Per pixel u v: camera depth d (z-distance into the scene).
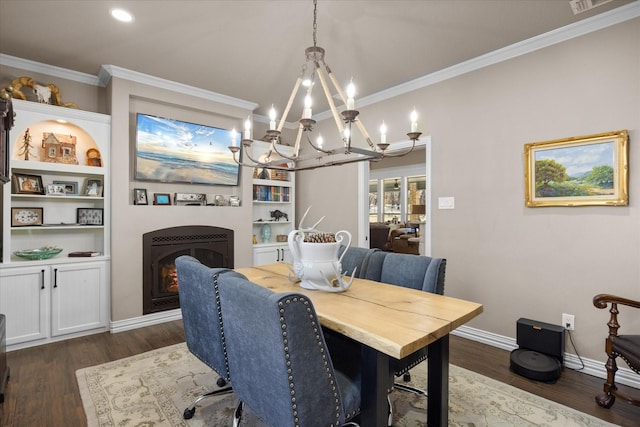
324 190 4.66
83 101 3.39
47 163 2.96
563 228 2.57
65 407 1.98
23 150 2.98
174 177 3.72
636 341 1.92
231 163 4.15
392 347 1.17
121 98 3.28
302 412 1.18
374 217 9.69
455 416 1.92
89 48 2.83
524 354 2.52
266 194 4.72
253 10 2.29
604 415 1.94
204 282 1.68
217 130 4.00
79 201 3.36
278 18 2.38
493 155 2.95
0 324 2.06
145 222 3.43
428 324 1.37
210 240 3.88
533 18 2.38
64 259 3.02
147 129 3.49
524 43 2.70
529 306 2.74
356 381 1.44
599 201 2.39
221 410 1.98
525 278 2.76
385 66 3.17
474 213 3.07
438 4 2.21
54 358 2.64
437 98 3.34
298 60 3.04
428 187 3.40
